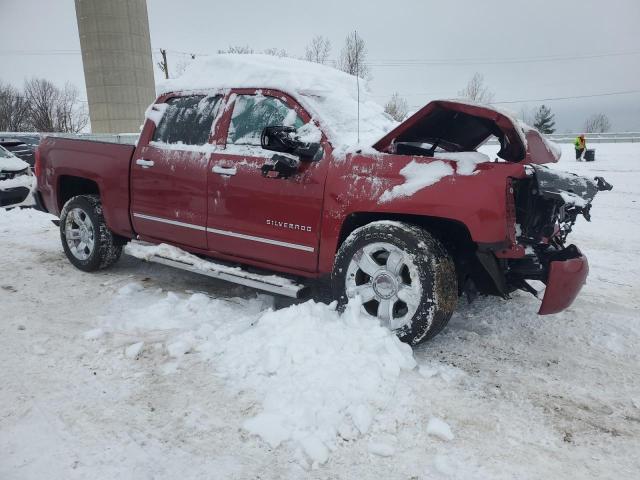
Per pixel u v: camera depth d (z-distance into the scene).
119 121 37.47
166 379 2.96
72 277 4.96
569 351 3.44
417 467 2.26
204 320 3.77
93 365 3.13
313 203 3.45
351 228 3.52
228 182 3.83
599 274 5.28
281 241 3.64
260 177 3.67
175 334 3.53
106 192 4.72
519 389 2.93
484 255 3.07
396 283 3.19
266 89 3.83
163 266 5.36
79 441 2.41
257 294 4.30
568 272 3.03
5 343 3.44
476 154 3.22
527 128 3.49
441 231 3.43
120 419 2.59
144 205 4.46
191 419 2.58
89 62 36.50
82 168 4.92
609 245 6.60
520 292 4.54
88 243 5.07
